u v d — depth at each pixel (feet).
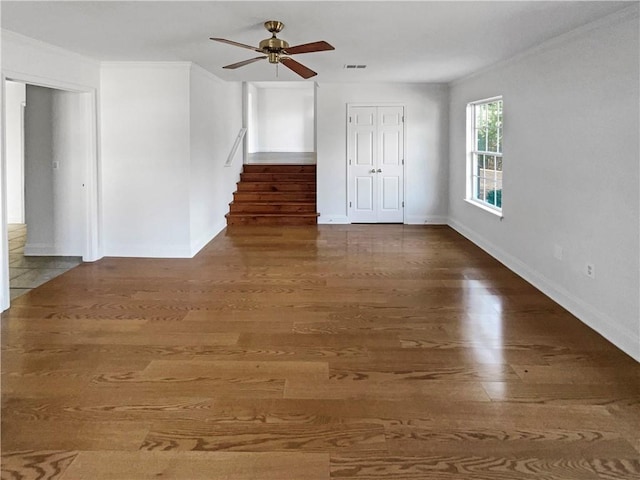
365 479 6.79
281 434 7.84
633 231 10.59
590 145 12.37
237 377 9.77
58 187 19.83
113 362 10.41
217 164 25.27
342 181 28.43
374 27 13.03
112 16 12.03
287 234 25.40
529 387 9.33
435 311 13.64
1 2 10.94
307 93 43.57
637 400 8.82
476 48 15.85
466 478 6.80
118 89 19.34
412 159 27.99
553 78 14.42
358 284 16.33
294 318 13.12
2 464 7.05
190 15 11.95
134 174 19.80
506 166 18.40
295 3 11.00
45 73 15.40
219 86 25.32
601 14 11.37
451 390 9.23
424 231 26.09
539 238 15.56
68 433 7.83
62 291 15.46
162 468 7.00
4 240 13.56
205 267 18.57
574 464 7.06
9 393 9.07
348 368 10.17
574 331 12.12
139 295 15.10
